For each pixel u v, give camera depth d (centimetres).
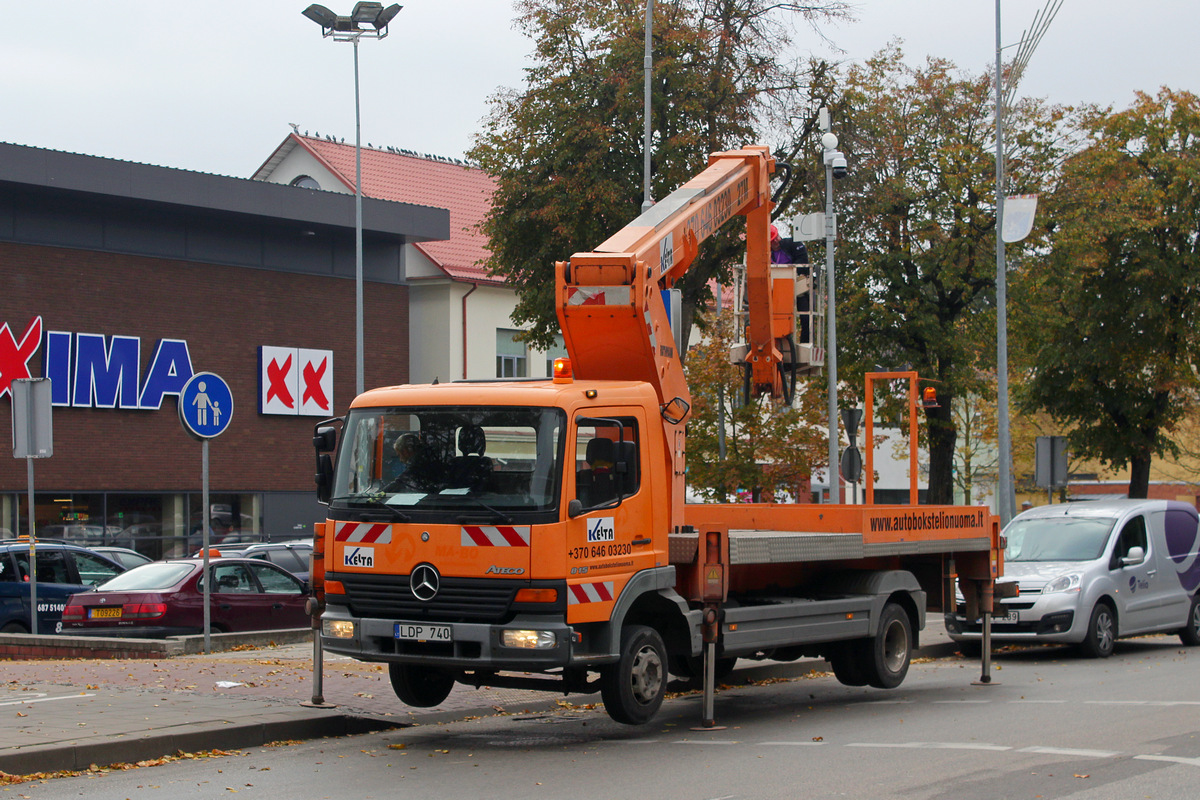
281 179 5125
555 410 991
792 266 1702
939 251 3734
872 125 3284
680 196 1297
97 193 3347
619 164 3061
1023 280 3747
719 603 1091
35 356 3334
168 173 3481
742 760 933
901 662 1352
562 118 3042
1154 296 4041
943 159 3750
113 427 3494
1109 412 4259
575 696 1314
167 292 3612
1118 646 2006
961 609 1752
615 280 1108
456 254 4609
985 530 1475
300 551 2259
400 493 1015
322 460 1073
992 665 1703
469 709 1212
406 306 4234
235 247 3772
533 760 952
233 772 910
